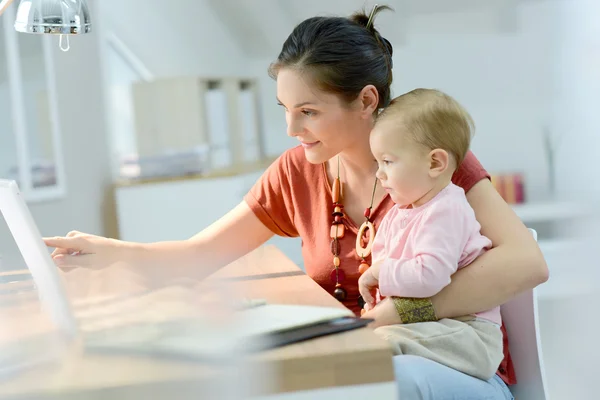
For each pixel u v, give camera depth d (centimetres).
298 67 161
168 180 500
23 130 450
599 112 525
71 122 487
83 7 183
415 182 150
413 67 547
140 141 530
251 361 62
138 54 560
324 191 182
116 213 518
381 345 97
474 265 145
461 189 153
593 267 456
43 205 460
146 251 179
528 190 536
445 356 137
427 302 142
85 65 503
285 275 154
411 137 150
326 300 129
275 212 193
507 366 156
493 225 153
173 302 65
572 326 374
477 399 132
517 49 538
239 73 584
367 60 165
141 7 539
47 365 77
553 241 502
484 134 543
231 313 64
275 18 569
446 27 542
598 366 323
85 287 106
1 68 439
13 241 150
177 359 62
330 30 163
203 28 568
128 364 70
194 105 518
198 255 187
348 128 167
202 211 502
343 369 95
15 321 102
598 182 521
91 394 68
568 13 531
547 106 536
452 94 545
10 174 442
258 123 568
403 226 154
